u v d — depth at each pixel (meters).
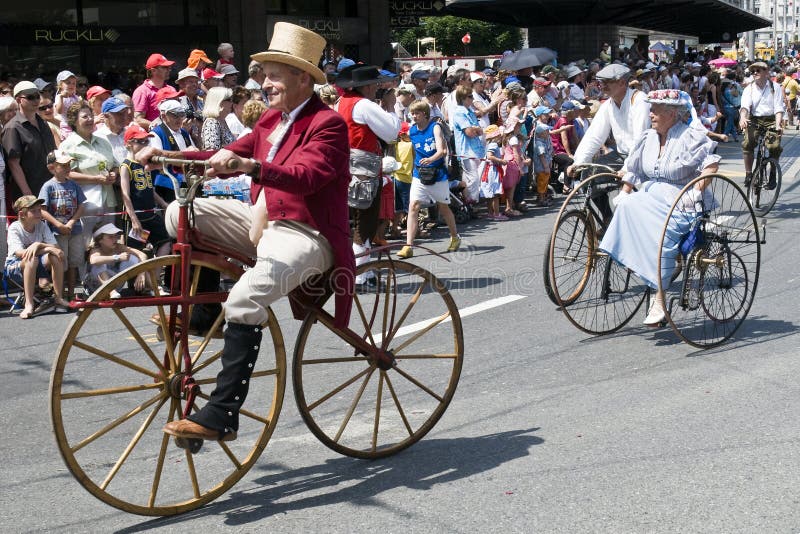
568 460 4.38
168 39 16.80
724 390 5.36
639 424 4.84
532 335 6.66
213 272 4.09
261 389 5.59
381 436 4.78
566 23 25.53
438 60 26.72
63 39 15.66
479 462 4.41
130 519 3.87
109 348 6.59
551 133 13.68
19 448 4.73
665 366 5.87
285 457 4.55
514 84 12.48
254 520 3.84
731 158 18.34
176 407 4.01
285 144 3.99
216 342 6.37
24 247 7.79
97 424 5.07
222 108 8.95
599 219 6.93
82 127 8.32
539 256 9.57
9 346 6.74
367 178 6.85
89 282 8.21
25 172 8.38
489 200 12.17
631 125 7.16
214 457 4.56
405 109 12.01
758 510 3.81
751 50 40.75
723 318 6.52
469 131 11.65
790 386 5.39
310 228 3.98
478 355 6.19
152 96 10.38
